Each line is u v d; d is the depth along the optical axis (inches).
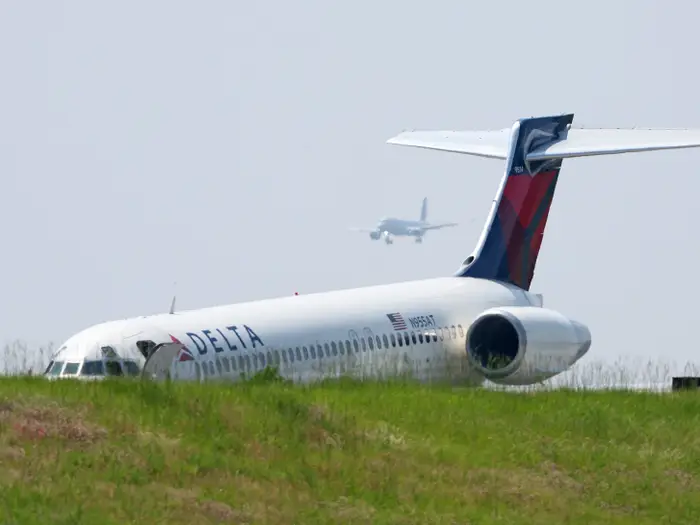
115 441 3216.0
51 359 4928.6
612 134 6323.8
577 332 6033.5
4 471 2947.8
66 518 2748.5
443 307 6008.9
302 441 3479.3
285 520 2979.8
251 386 4055.1
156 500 2928.2
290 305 5492.1
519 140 6392.7
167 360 4795.8
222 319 5162.4
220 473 3159.5
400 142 6619.1
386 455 3508.9
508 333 6127.0
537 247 6530.5
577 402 4471.0
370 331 5615.2
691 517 3531.0
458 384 5964.6
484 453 3710.6
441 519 3152.1
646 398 4677.7
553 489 3553.2
